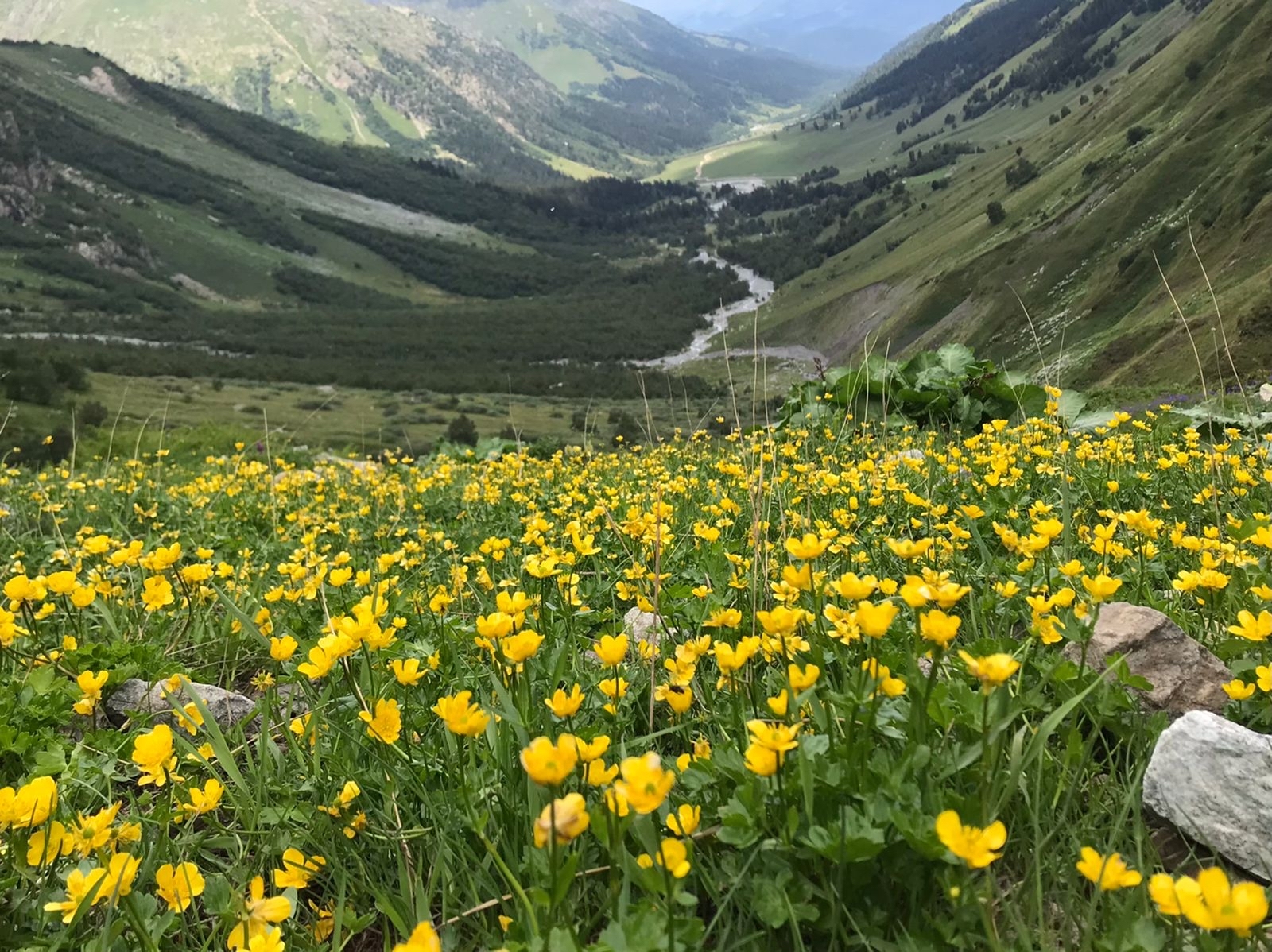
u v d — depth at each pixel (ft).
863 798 5.43
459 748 7.13
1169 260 399.85
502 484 28.58
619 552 15.12
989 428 26.94
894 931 5.15
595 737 7.15
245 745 8.25
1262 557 11.32
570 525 12.50
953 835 4.32
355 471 41.88
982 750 5.54
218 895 5.80
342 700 8.52
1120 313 408.26
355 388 621.72
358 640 7.04
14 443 102.12
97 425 190.80
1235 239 352.69
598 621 11.48
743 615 9.70
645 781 4.48
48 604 11.35
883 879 5.31
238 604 13.80
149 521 27.66
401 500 23.08
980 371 34.42
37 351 490.90
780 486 17.11
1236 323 185.26
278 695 10.94
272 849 6.80
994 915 5.21
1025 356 419.74
